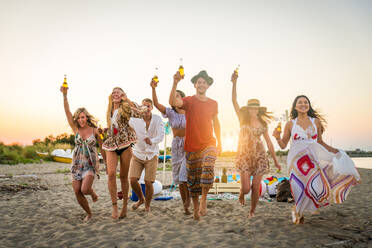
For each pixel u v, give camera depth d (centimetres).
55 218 478
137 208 547
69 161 2397
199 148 435
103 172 1523
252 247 319
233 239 348
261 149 461
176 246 328
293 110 450
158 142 523
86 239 361
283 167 1875
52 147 2848
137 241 349
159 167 1906
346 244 323
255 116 472
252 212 465
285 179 650
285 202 620
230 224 423
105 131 466
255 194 458
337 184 408
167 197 667
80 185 446
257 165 456
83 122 450
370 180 1049
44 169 1733
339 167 399
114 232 389
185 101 439
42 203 623
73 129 459
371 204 580
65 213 518
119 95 464
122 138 457
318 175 407
